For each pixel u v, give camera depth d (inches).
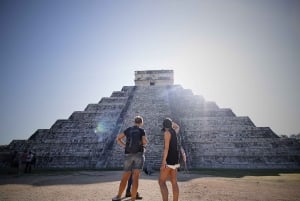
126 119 1732.3
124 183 369.7
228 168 1390.3
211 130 1679.4
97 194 473.7
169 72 2691.9
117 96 2224.4
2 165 1423.5
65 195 464.1
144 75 2711.6
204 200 423.2
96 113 1862.7
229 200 424.2
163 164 330.3
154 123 1654.8
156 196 459.2
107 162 1400.1
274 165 1444.4
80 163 1467.8
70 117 1857.8
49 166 1473.9
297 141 1537.9
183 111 1932.8
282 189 552.4
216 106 1989.4
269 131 1649.9
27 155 1046.4
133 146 364.5
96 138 1621.6
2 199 431.8
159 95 2066.9
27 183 649.6
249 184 631.8
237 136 1627.7
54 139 1664.6
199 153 1535.4
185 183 637.3
